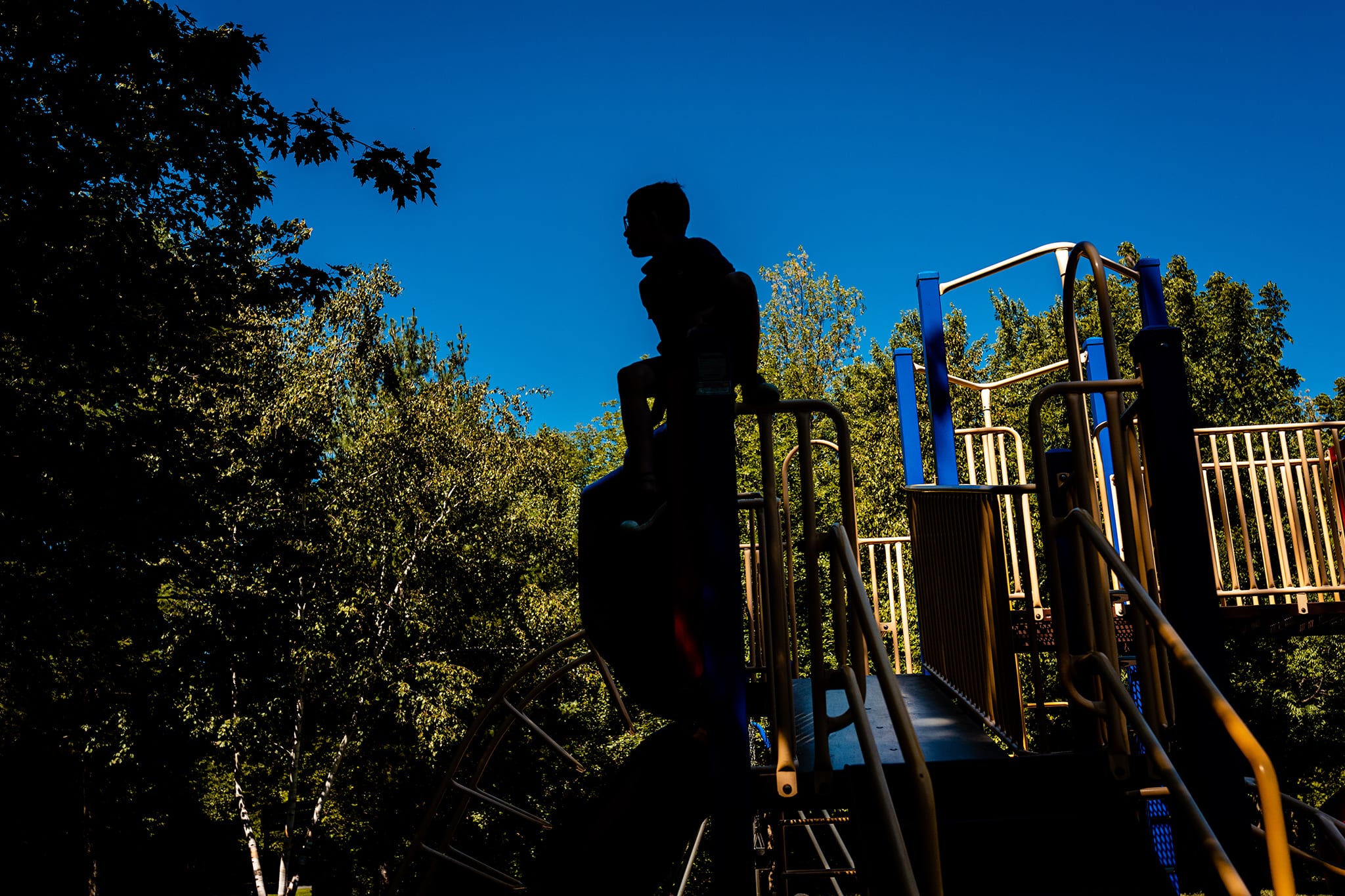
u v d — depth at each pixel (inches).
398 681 622.2
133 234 321.4
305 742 661.3
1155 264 179.5
